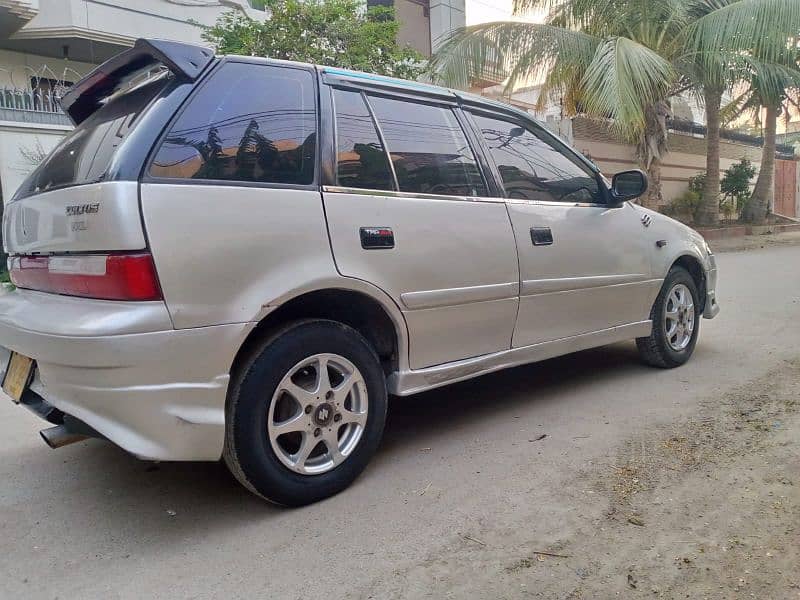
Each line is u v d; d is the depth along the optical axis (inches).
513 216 150.7
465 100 153.1
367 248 122.7
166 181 102.8
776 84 556.1
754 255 513.3
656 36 509.0
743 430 144.6
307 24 402.0
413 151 137.3
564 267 160.7
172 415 102.0
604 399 171.3
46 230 112.7
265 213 111.1
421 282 131.2
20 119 410.6
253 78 118.7
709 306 209.6
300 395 115.9
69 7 430.3
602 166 631.8
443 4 737.0
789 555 97.0
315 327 117.1
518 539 104.9
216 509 119.7
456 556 101.0
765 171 770.2
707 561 96.7
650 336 191.2
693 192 743.1
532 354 157.4
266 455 111.9
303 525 112.1
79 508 121.9
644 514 110.7
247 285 108.0
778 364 196.4
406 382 132.7
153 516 117.9
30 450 151.6
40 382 115.2
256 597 92.7
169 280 100.6
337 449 121.5
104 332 97.9
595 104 440.8
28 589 96.6
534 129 169.3
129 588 96.0
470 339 143.4
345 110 129.3
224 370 106.2
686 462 129.8
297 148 119.5
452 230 137.1
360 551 103.3
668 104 559.2
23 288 128.3
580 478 125.2
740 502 113.0
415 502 118.6
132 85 124.3
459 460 136.4
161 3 468.1
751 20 453.1
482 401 174.6
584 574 95.0
